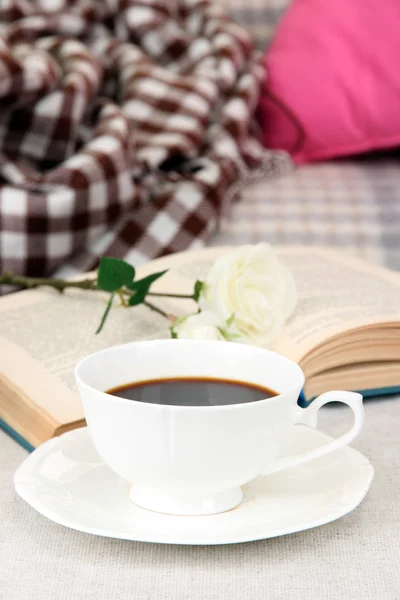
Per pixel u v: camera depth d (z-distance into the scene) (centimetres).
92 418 69
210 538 66
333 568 67
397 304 93
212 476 68
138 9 175
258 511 69
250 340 84
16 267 125
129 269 88
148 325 93
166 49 175
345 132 166
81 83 145
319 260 106
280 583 66
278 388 71
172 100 158
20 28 165
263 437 68
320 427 83
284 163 161
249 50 177
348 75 165
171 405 70
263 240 135
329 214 141
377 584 66
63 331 91
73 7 173
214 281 85
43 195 125
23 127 142
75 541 70
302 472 73
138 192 138
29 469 72
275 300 85
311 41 170
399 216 139
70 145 146
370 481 71
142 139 154
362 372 89
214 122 166
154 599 65
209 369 73
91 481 72
